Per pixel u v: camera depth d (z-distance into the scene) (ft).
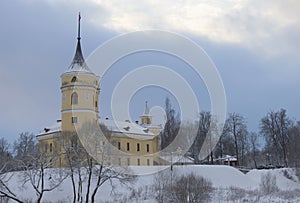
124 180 169.27
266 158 317.83
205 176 199.21
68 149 170.81
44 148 231.71
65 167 174.09
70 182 179.63
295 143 280.31
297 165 231.91
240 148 309.42
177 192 142.00
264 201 153.07
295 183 210.79
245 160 316.81
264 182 194.18
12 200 157.99
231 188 181.16
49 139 265.95
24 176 159.84
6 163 161.89
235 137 295.28
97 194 172.76
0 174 151.94
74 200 157.79
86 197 157.38
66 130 233.55
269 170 233.55
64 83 258.98
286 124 294.46
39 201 145.18
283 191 181.47
